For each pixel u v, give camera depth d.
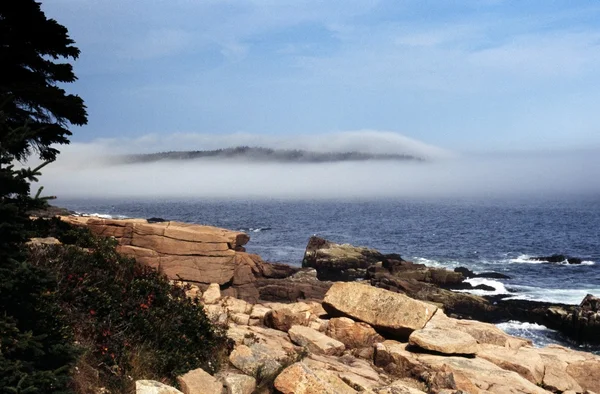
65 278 11.65
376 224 165.75
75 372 9.48
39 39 21.58
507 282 61.47
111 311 11.55
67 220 27.61
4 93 18.17
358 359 14.76
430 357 14.74
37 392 7.60
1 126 8.48
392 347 15.31
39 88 19.77
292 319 16.33
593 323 37.69
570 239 119.25
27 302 8.44
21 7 20.67
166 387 9.54
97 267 12.95
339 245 63.62
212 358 12.09
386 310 16.52
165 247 27.48
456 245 105.69
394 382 13.22
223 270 28.61
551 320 40.53
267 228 142.38
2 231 7.89
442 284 55.06
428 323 16.62
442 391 12.44
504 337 17.64
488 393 13.16
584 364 16.25
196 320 12.76
